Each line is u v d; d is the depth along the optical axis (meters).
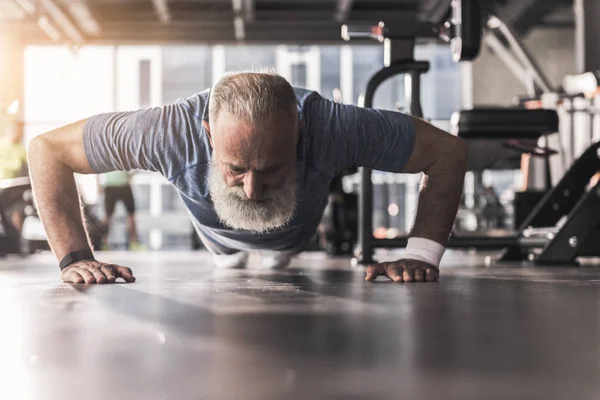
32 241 6.84
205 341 1.05
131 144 2.08
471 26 3.64
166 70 11.01
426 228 2.31
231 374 0.81
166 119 2.06
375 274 2.29
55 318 1.32
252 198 1.85
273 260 3.06
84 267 2.23
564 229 3.46
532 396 0.69
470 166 4.01
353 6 9.27
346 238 5.96
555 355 0.93
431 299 1.69
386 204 9.47
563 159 5.74
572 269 3.18
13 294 1.82
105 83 10.53
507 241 3.86
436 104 11.15
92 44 9.27
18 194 6.09
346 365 0.86
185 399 0.68
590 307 1.50
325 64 11.10
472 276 2.62
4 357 0.92
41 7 7.92
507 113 3.87
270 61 11.12
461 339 1.06
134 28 9.23
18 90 8.67
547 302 1.62
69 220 2.25
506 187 10.77
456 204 2.29
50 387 0.74
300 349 0.97
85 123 2.16
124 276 2.27
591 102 6.46
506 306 1.53
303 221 2.35
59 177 2.20
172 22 9.22
